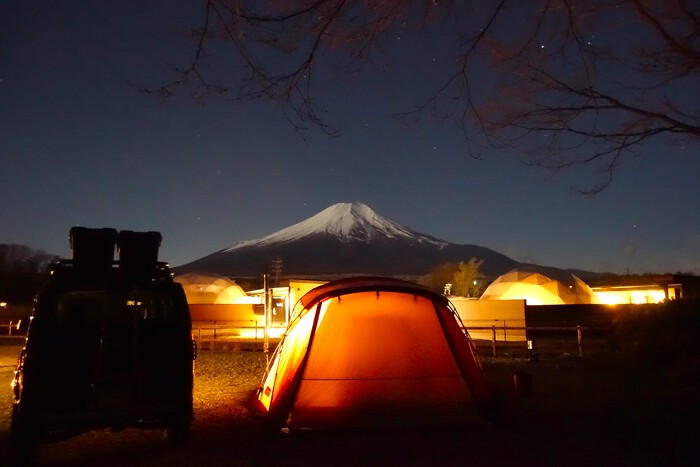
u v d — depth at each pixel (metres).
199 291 44.84
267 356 18.66
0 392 12.50
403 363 9.41
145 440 8.34
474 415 9.08
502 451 7.52
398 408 9.09
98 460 7.33
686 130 7.80
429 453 7.50
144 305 7.82
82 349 7.03
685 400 10.16
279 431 8.70
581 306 26.72
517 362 17.20
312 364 9.30
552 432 8.47
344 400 9.09
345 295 9.56
